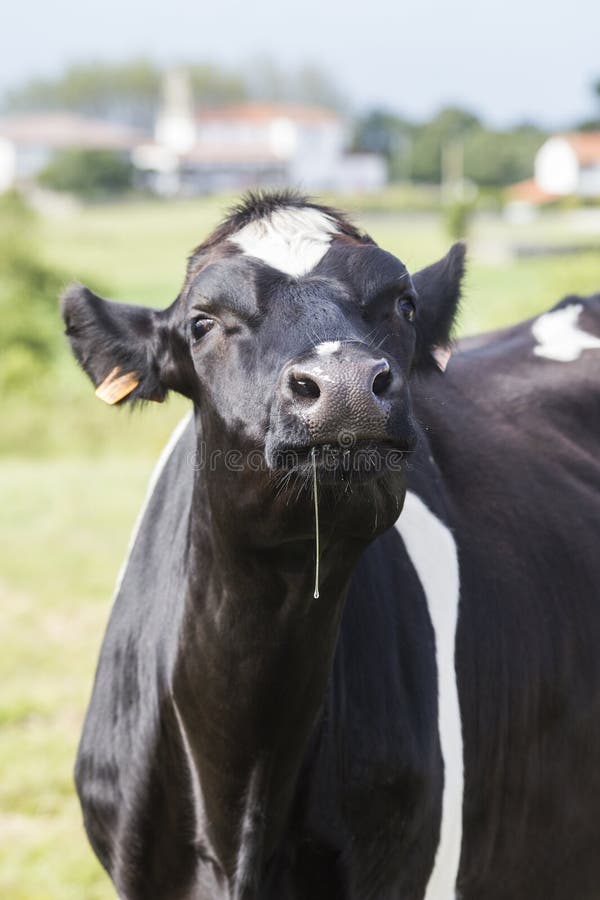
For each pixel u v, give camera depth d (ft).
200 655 18.93
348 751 19.51
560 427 26.58
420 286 21.25
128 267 307.99
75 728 44.70
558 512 24.62
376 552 21.12
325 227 18.20
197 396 18.61
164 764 20.34
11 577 61.31
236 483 16.74
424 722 20.36
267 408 15.99
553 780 23.02
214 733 19.02
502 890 22.59
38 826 38.04
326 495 15.64
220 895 19.74
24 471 86.48
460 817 21.15
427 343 21.15
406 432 15.42
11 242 172.24
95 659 51.44
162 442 105.09
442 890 21.03
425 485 22.77
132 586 22.82
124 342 20.34
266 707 18.57
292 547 16.92
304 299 16.51
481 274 248.32
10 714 45.37
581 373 27.86
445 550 22.15
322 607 17.95
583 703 23.39
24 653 51.67
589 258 159.63
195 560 19.03
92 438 104.63
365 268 17.21
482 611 22.13
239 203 19.27
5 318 152.25
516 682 22.24
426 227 408.05
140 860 20.99
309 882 19.54
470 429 25.05
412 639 20.83
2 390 127.24
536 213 528.63
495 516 23.59
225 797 19.21
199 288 17.38
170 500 22.59
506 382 27.09
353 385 14.73
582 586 24.02
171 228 457.27
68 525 70.64
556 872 23.50
